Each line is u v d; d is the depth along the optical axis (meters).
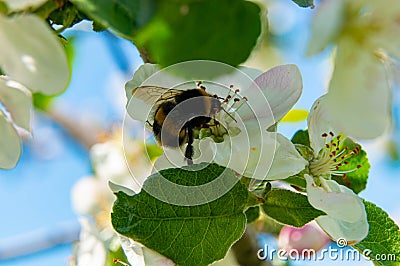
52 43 0.23
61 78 0.23
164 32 0.21
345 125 0.23
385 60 0.23
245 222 0.24
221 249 0.24
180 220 0.24
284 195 0.25
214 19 0.21
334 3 0.22
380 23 0.23
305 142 0.28
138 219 0.24
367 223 0.25
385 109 0.23
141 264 0.24
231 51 0.21
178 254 0.24
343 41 0.23
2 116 0.25
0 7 0.22
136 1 0.20
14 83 0.24
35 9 0.23
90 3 0.20
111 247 0.30
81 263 0.30
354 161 0.29
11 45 0.23
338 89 0.23
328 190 0.26
